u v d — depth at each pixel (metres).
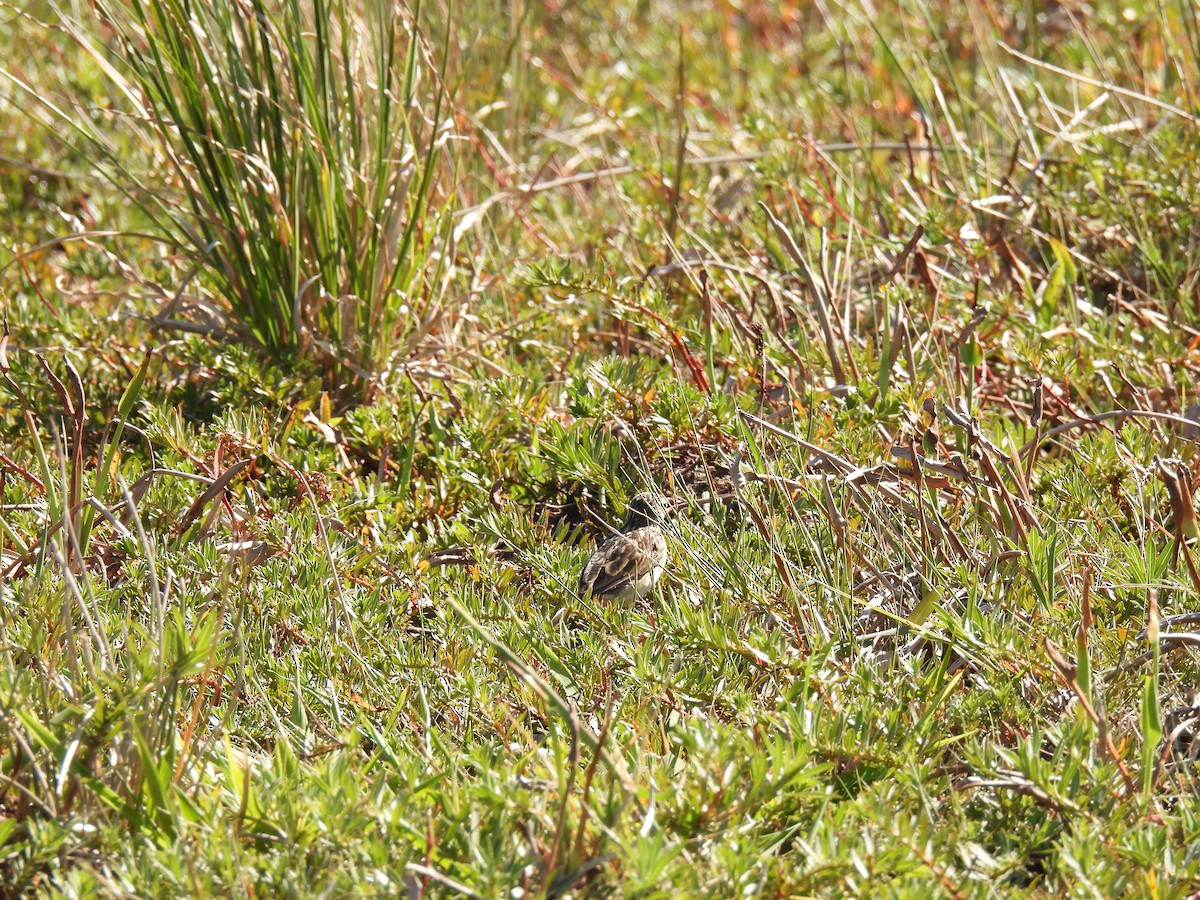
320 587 7.60
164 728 6.04
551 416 9.95
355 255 10.41
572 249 12.91
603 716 6.62
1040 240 12.16
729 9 21.20
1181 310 11.09
